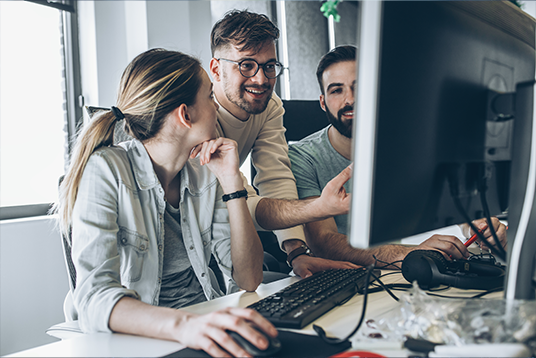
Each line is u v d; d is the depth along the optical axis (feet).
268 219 4.22
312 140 5.68
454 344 1.78
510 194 2.23
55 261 7.52
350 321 2.34
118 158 3.20
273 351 1.87
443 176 2.04
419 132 1.85
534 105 2.02
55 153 8.75
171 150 3.35
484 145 2.27
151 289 3.29
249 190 4.78
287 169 5.40
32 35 8.45
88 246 2.74
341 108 5.07
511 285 2.09
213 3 11.02
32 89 8.43
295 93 12.39
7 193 7.97
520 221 2.06
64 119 8.98
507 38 2.38
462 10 2.04
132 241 3.17
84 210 2.89
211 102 3.51
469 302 1.96
